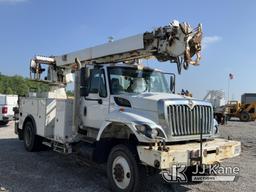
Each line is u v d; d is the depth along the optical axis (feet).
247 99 114.21
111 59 29.09
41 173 25.88
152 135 19.35
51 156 32.37
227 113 104.37
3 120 62.75
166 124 20.48
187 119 21.31
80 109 27.09
